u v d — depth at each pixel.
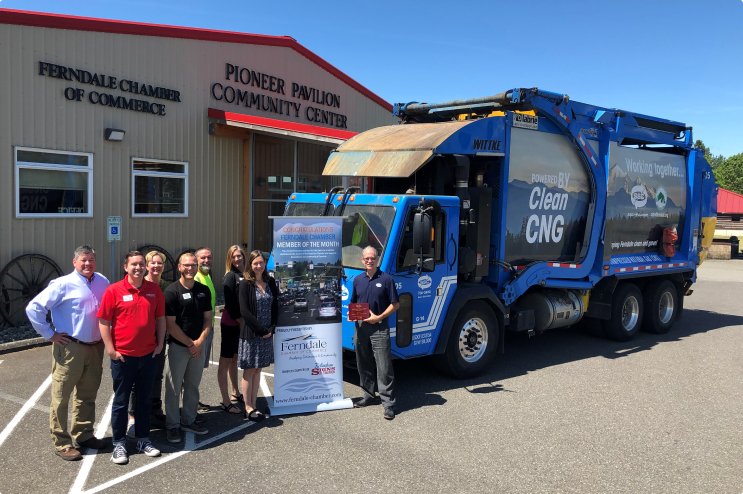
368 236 6.39
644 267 9.64
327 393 6.04
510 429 5.48
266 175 13.22
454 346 6.89
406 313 6.30
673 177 10.40
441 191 7.01
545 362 8.10
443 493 4.19
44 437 5.08
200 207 11.98
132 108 10.59
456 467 4.63
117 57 10.31
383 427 5.48
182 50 11.46
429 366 7.70
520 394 6.57
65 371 4.57
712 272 21.97
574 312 8.66
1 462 4.56
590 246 8.68
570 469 4.64
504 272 7.53
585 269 8.65
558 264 8.18
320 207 7.06
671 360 8.28
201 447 4.95
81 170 9.86
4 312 8.80
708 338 9.96
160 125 11.15
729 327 11.05
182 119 11.55
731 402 6.38
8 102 8.84
